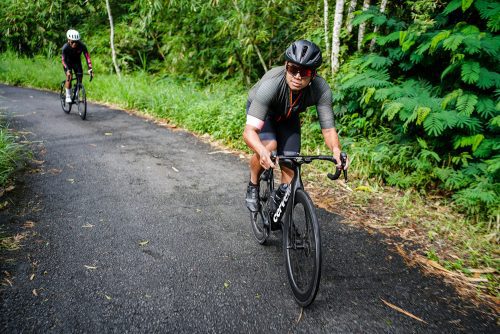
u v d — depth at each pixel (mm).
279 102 2396
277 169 4719
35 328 1947
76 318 2039
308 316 2174
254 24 7309
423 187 4043
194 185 4137
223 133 5809
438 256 2941
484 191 3463
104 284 2340
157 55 11305
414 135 4438
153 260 2643
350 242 3086
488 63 3904
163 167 4637
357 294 2410
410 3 4473
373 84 4418
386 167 4344
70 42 6512
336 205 3773
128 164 4633
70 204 3424
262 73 8414
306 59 2111
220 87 8109
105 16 12211
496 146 3586
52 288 2266
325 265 2736
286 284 2465
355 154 4500
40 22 12336
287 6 6953
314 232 2047
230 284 2430
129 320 2053
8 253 2588
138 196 3729
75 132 5879
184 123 6680
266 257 2781
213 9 8258
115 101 8391
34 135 5496
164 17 9352
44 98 8641
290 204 2398
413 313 2262
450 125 3627
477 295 2479
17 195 3502
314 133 5363
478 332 2133
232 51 7934
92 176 4145
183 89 8406
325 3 5508
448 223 3432
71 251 2676
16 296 2170
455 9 4133
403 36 4137
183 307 2184
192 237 3012
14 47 12805
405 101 4031
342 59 5445
